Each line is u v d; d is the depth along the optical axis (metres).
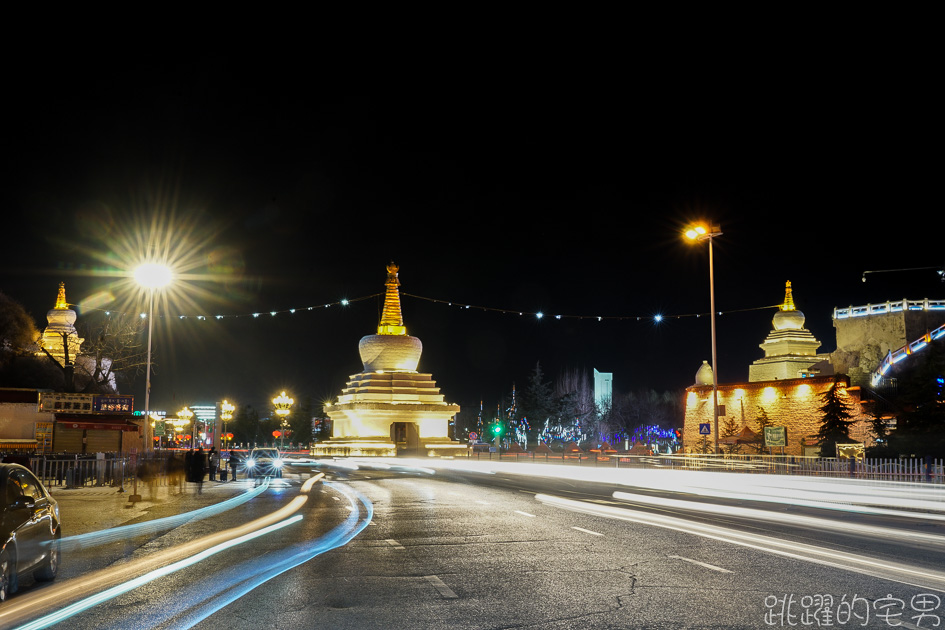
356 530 16.61
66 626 8.36
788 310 77.31
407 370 80.31
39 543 10.69
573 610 8.67
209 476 39.59
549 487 32.09
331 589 10.03
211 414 97.00
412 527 17.08
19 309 63.19
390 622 8.21
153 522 18.97
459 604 9.05
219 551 13.85
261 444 116.38
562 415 111.44
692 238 38.94
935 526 17.00
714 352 38.06
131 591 10.26
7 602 9.65
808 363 75.25
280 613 8.71
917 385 46.56
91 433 49.00
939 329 61.56
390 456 73.38
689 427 69.19
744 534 15.38
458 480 37.78
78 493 29.23
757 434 61.00
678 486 32.03
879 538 14.68
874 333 71.94
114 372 68.19
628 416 122.25
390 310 82.25
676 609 8.67
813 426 57.38
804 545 13.71
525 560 12.23
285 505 23.42
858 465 33.97
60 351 69.50
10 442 45.22
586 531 16.09
